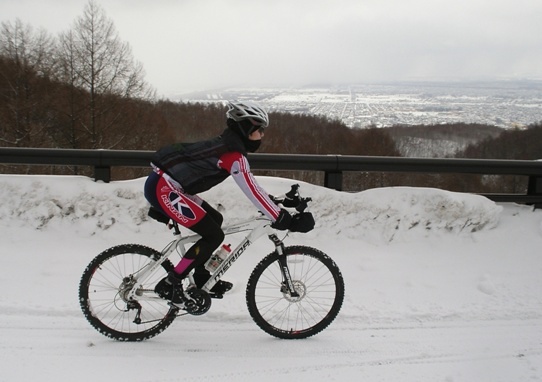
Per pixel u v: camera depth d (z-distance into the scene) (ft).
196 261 10.68
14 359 10.10
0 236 16.37
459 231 17.78
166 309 12.02
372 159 18.42
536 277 15.38
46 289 13.46
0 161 17.34
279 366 10.25
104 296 11.43
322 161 18.20
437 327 12.26
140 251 11.22
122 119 101.91
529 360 10.69
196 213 10.42
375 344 11.32
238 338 11.50
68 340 11.02
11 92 102.63
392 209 17.72
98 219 16.94
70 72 102.58
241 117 10.23
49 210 16.88
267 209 10.28
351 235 17.46
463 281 15.08
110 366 10.00
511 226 18.13
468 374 10.06
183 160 10.19
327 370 10.13
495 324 12.47
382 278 15.12
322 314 12.32
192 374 9.82
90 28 103.45
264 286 12.33
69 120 99.55
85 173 59.47
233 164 10.09
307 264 12.64
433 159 18.61
